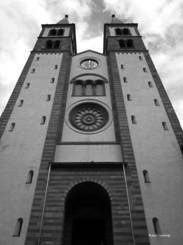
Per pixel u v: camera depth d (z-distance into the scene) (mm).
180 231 17188
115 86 30188
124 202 18609
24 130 24750
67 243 19703
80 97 30281
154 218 17953
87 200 22703
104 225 22156
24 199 19016
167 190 19656
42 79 31625
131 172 20625
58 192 19219
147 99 28422
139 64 34469
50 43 41531
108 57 37500
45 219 17562
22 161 21875
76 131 25922
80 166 21031
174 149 22844
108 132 25703
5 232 17109
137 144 23359
